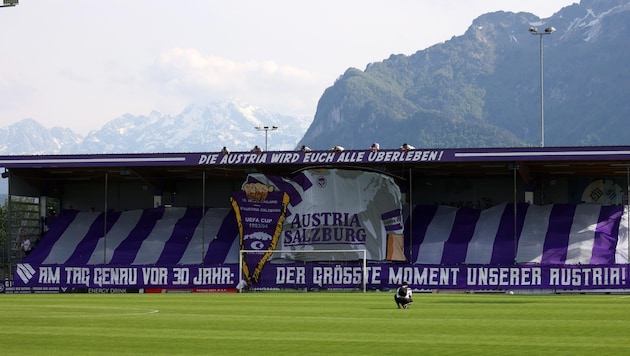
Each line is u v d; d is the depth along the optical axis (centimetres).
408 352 2717
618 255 7994
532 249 8138
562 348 2809
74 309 4809
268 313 4456
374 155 8194
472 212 8794
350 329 3472
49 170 9200
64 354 2667
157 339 3073
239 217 8325
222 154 8444
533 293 7362
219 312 4538
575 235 8244
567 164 8281
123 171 8869
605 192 9012
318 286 7812
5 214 14688
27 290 8131
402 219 8394
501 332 3347
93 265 8075
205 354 2672
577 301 5800
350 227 8325
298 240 8338
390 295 6788
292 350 2769
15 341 3006
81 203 9875
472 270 7488
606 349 2781
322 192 8381
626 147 7688
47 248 8962
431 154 8088
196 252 8688
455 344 2922
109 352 2712
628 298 6306
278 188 8369
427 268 7581
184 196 9712
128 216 9325
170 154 8538
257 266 8025
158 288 7925
